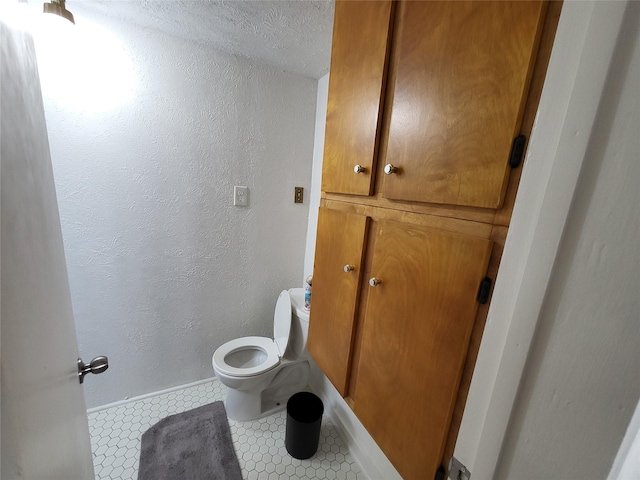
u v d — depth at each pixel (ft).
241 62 4.68
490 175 1.60
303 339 4.98
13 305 1.07
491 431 1.26
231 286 5.47
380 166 2.46
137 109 4.16
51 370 1.54
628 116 0.82
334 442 4.60
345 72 2.77
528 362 1.10
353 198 2.85
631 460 0.84
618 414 0.86
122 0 3.44
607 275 0.87
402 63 2.12
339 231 3.03
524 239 1.19
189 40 4.27
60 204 3.97
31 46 1.65
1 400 0.87
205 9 3.52
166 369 5.29
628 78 0.82
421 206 2.10
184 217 4.80
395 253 2.29
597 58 0.88
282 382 5.20
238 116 4.85
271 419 4.97
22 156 1.32
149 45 4.06
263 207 5.42
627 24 0.82
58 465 1.46
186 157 4.60
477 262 1.70
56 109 3.72
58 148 3.83
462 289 1.79
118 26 3.84
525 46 1.40
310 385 5.82
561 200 0.99
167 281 4.91
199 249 5.03
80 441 2.17
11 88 1.18
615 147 0.85
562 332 0.99
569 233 0.97
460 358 1.82
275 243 5.70
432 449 2.04
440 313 1.94
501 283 1.30
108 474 3.87
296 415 4.39
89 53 3.75
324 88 5.19
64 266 2.34
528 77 1.41
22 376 1.08
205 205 4.91
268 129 5.15
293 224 5.79
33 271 1.39
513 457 1.17
